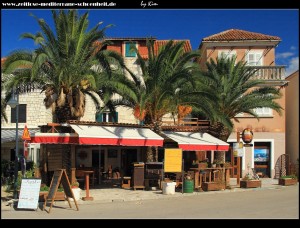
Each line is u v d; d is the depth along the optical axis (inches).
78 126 803.4
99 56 835.4
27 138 721.6
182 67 927.0
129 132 845.8
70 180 789.2
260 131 1245.1
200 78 928.9
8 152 1200.2
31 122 1191.6
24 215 566.3
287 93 1391.5
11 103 733.9
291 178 1009.5
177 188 880.9
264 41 1263.5
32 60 793.6
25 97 1197.1
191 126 1035.9
